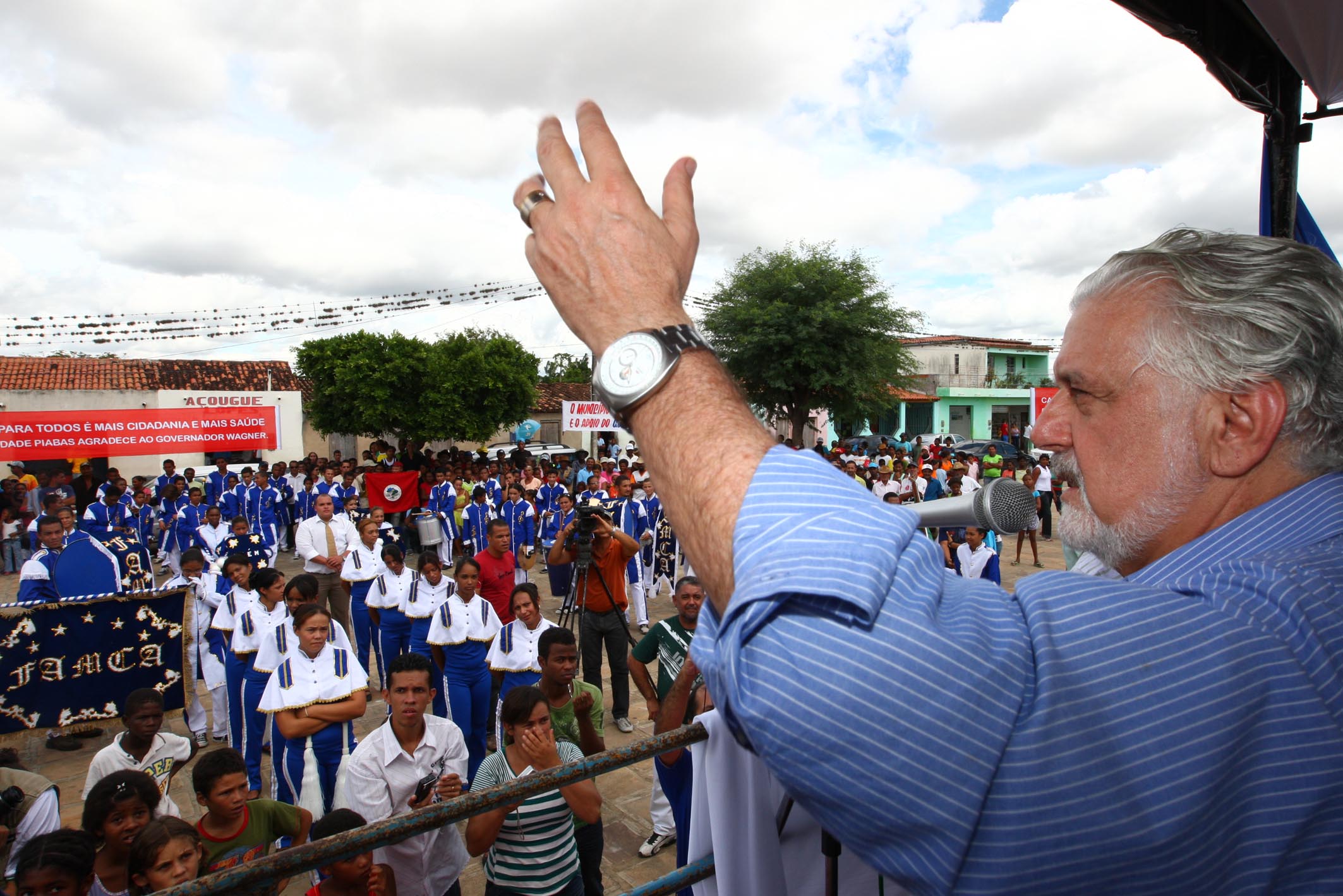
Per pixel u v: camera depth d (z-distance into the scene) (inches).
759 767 48.4
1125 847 19.6
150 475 788.0
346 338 833.5
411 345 837.8
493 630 225.0
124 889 122.6
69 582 255.6
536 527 488.1
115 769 160.7
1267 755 21.6
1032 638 22.2
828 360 767.7
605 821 196.7
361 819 115.6
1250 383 26.1
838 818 20.5
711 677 22.5
